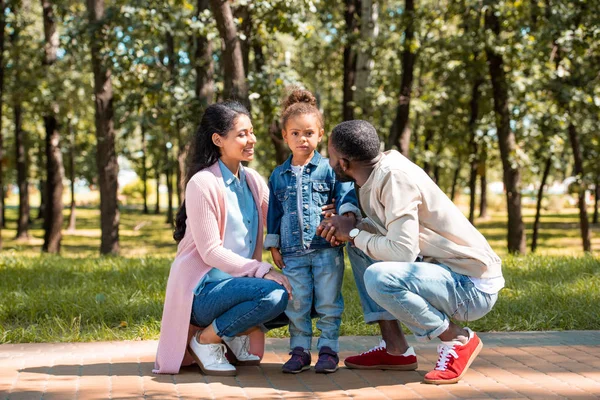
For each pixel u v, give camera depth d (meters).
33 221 41.53
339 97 24.42
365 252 4.05
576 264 8.91
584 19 14.09
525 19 15.25
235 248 4.41
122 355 4.89
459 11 15.65
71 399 3.73
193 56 15.11
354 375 4.26
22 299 6.68
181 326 4.29
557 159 17.97
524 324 5.76
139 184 69.50
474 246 4.01
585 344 5.05
